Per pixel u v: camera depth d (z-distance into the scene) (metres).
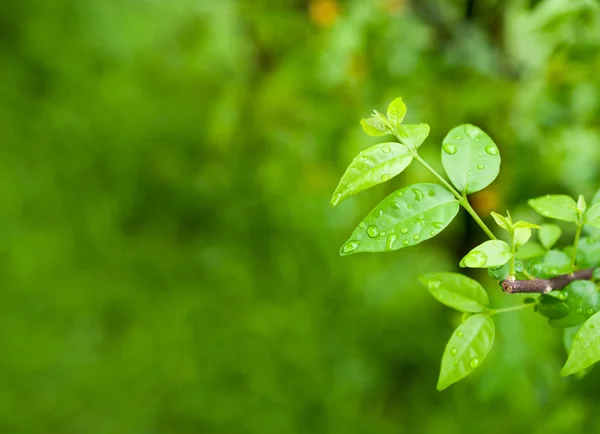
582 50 0.57
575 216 0.42
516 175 0.63
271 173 1.01
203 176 1.31
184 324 1.17
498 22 0.70
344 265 1.11
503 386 0.63
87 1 1.73
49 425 1.09
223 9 0.92
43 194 1.41
